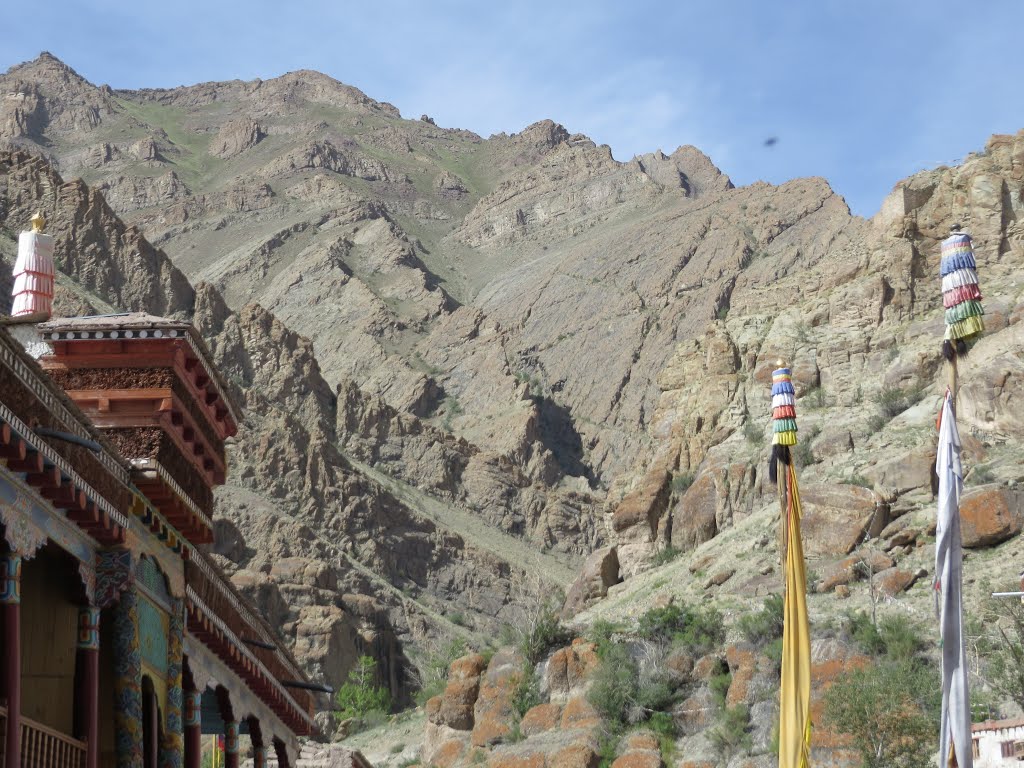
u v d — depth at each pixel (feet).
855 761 193.47
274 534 512.22
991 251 357.20
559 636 264.31
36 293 74.69
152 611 71.41
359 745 317.01
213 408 79.66
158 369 72.59
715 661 241.35
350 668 442.50
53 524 59.36
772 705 223.92
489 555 595.06
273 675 97.35
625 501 349.82
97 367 72.59
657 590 309.01
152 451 70.85
